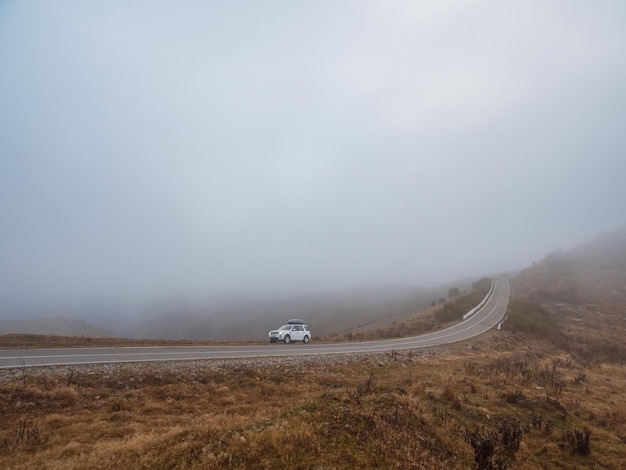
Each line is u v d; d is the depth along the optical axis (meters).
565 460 9.21
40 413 10.77
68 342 23.02
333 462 6.42
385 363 21.95
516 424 10.41
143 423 10.30
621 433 11.11
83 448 8.09
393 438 7.75
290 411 8.80
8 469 7.05
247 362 18.69
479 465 7.80
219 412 11.56
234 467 6.12
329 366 19.84
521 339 35.59
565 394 14.84
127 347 21.95
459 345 31.88
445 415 10.59
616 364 26.47
